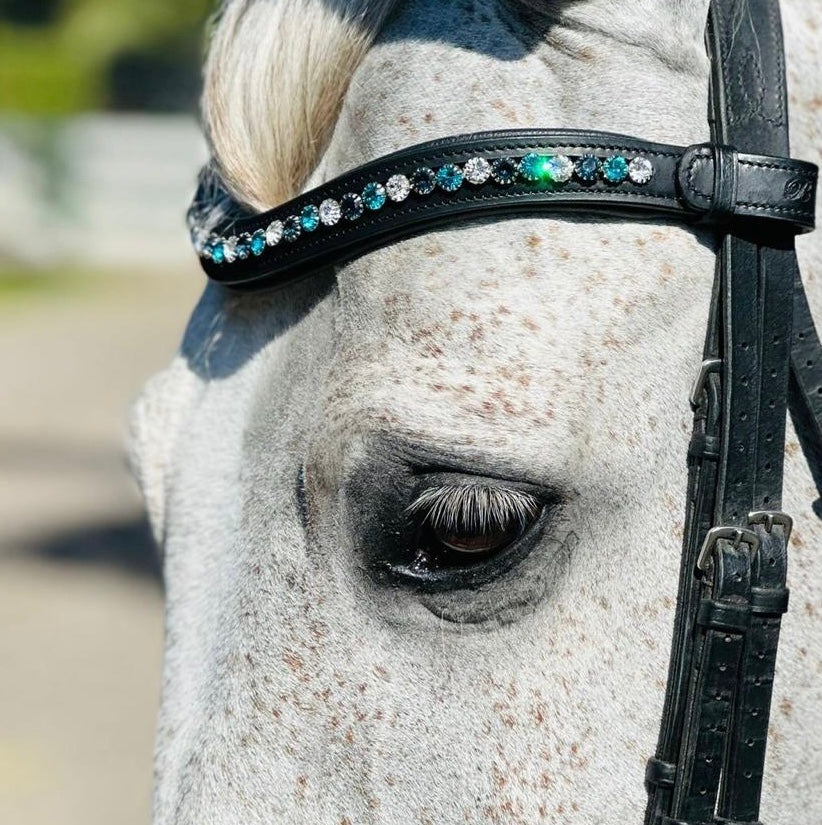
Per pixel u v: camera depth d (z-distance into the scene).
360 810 1.86
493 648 1.83
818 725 1.88
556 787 1.82
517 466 1.76
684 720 1.82
